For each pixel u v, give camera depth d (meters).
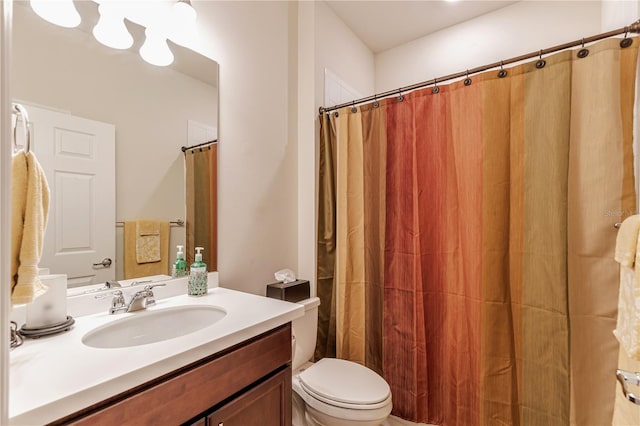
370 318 1.77
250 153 1.65
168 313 1.10
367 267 1.79
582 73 1.22
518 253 1.36
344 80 2.26
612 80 1.16
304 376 1.43
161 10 1.25
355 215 1.82
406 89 1.68
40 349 0.75
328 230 1.92
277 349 1.04
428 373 1.60
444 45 2.39
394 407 1.65
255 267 1.67
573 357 1.23
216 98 1.46
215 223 1.46
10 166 0.50
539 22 2.04
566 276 1.25
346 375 1.44
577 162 1.24
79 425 0.58
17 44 0.90
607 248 1.17
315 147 1.93
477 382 1.44
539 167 1.30
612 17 1.59
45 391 0.57
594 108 1.19
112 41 1.11
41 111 0.94
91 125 1.06
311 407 1.32
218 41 1.48
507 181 1.39
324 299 1.91
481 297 1.43
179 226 1.32
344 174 1.84
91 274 1.05
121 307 1.06
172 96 1.30
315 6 1.96
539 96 1.31
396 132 1.70
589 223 1.20
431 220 1.61
